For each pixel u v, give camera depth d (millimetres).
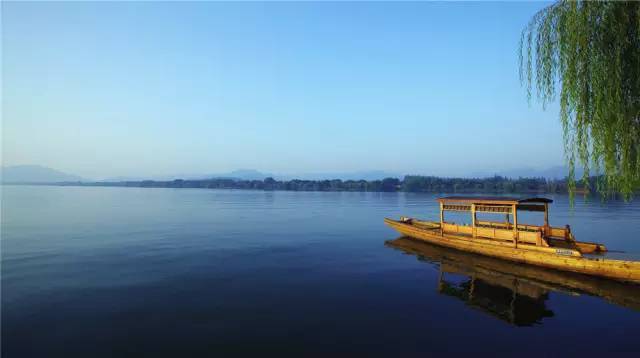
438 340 12969
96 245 33938
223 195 188125
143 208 87500
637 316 15172
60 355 12039
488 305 16672
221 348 12477
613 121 10711
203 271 23594
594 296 17703
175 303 17109
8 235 40625
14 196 157750
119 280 21281
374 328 14102
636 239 34406
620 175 11062
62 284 20375
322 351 12203
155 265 25422
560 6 12109
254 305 16828
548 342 12766
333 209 84000
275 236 40281
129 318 15203
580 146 11445
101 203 108375
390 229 46781
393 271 23453
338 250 31500
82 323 14688
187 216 65938
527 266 22953
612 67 10617
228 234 41844
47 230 45125
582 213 65188
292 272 23297
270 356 11875
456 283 20359
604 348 12312
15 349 12469
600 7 10859
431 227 33375
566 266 20719
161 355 12000
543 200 24281
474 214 27172
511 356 11750
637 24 10367
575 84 11227
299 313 15766
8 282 20781
